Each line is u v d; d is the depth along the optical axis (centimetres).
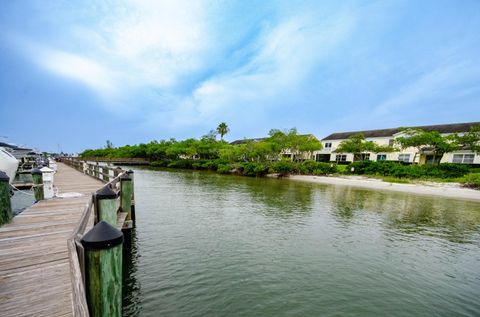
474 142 2636
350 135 4494
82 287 187
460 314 527
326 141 4756
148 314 484
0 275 338
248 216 1248
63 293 306
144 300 527
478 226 1160
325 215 1320
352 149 3762
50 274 348
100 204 438
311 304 541
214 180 2948
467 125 3341
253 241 896
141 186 2253
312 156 4912
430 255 820
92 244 220
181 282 603
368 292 596
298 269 698
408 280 659
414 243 927
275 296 564
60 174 1783
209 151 5181
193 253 773
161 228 1005
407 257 802
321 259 768
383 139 3897
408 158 3550
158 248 802
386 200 1800
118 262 240
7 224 559
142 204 1451
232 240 899
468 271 716
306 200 1736
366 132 4447
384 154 3856
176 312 493
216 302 531
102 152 7756
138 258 727
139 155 6938
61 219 606
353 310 526
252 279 632
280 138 4000
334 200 1766
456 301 572
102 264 227
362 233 1030
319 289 601
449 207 1584
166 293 555
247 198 1758
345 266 727
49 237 484
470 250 870
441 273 701
